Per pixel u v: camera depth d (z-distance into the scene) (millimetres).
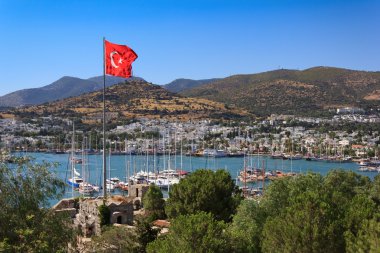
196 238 58312
